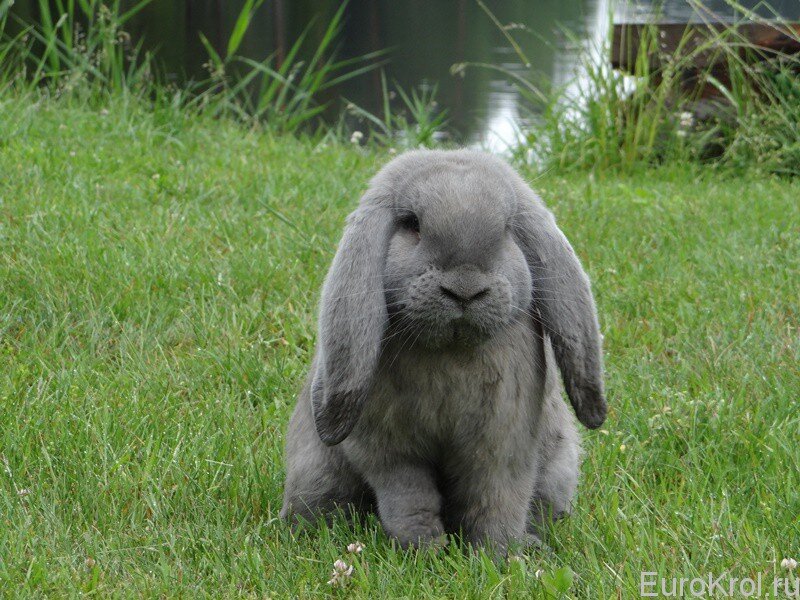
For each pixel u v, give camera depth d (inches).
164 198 90.2
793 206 99.0
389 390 53.6
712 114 131.3
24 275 73.5
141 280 74.2
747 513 56.3
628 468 60.0
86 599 51.3
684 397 64.3
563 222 90.4
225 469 59.9
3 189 86.3
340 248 53.2
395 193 53.2
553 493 57.3
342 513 56.7
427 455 54.5
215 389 66.9
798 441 61.0
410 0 337.7
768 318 73.0
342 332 52.4
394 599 51.3
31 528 54.8
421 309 51.7
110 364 68.3
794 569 52.5
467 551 55.1
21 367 65.6
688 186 113.4
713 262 80.7
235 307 72.9
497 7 311.3
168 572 52.3
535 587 51.9
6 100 114.9
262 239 81.7
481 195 52.2
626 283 77.6
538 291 54.1
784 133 126.3
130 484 57.9
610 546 54.4
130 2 257.8
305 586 52.4
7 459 58.9
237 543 55.1
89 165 97.4
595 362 54.3
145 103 128.3
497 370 53.6
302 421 57.4
